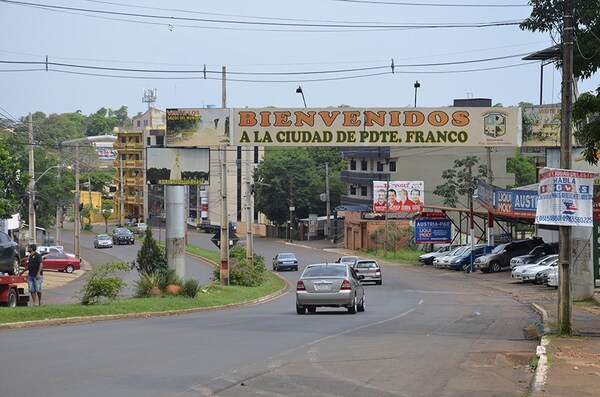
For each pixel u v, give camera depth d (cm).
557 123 3011
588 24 2245
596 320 2497
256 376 1309
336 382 1261
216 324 2277
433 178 9606
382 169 9931
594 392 1146
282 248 10112
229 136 3059
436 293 4581
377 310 3089
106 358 1482
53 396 1112
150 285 3238
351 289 2769
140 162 13338
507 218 7056
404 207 8550
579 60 2272
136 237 10938
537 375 1288
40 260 2891
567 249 1956
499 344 1819
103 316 2462
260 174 11462
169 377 1281
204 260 7919
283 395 1152
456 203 9181
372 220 9425
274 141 3031
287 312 2961
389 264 7988
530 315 2827
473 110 3000
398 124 2994
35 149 9069
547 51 3716
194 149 3162
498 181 9262
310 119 3012
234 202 12319
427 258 7688
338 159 12469
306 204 11406
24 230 8194
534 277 5059
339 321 2430
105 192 14925
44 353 1541
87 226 12544
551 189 1898
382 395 1160
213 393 1158
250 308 3334
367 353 1603
